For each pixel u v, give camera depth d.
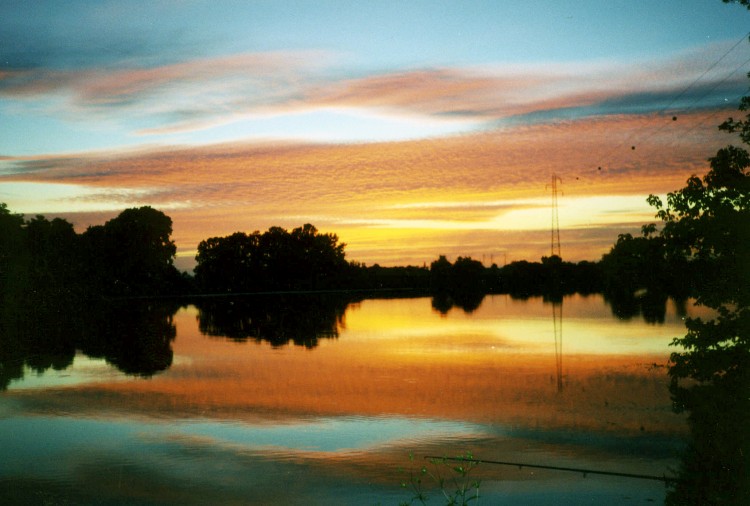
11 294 78.31
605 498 13.51
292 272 145.38
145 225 117.62
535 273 136.00
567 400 22.91
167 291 125.50
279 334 48.12
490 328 51.22
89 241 111.19
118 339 45.03
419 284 160.88
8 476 14.95
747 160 14.07
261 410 21.69
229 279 142.62
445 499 13.51
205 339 44.78
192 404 22.70
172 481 14.57
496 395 23.98
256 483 14.38
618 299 90.12
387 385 26.20
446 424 19.62
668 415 20.42
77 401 23.23
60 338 45.81
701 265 14.31
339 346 39.97
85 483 14.40
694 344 14.37
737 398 14.02
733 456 13.97
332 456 16.44
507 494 13.74
